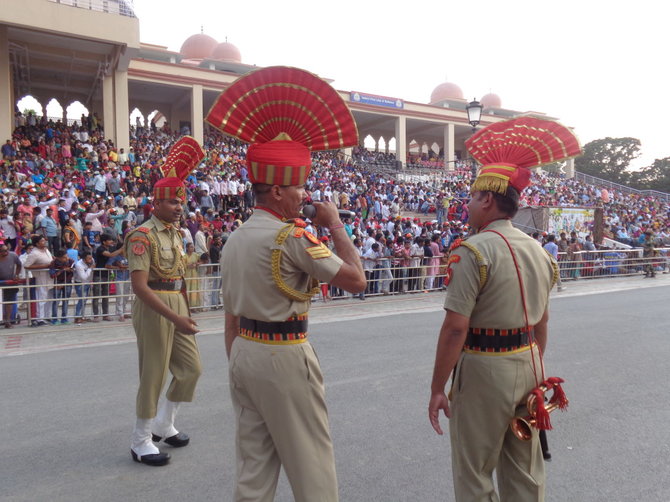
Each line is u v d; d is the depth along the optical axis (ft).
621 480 11.09
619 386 17.26
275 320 7.12
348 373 18.63
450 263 7.56
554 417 14.55
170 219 12.14
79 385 17.39
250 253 7.22
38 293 28.07
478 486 7.45
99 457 12.11
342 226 7.63
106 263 30.12
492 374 7.37
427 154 141.90
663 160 203.21
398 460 11.91
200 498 10.30
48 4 58.18
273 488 7.29
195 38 133.39
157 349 11.76
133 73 84.84
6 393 16.56
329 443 7.45
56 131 65.26
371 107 111.55
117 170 57.98
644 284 49.65
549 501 10.21
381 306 35.29
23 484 10.84
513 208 7.84
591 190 127.13
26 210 38.58
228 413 14.74
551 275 8.05
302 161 7.38
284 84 7.18
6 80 59.06
